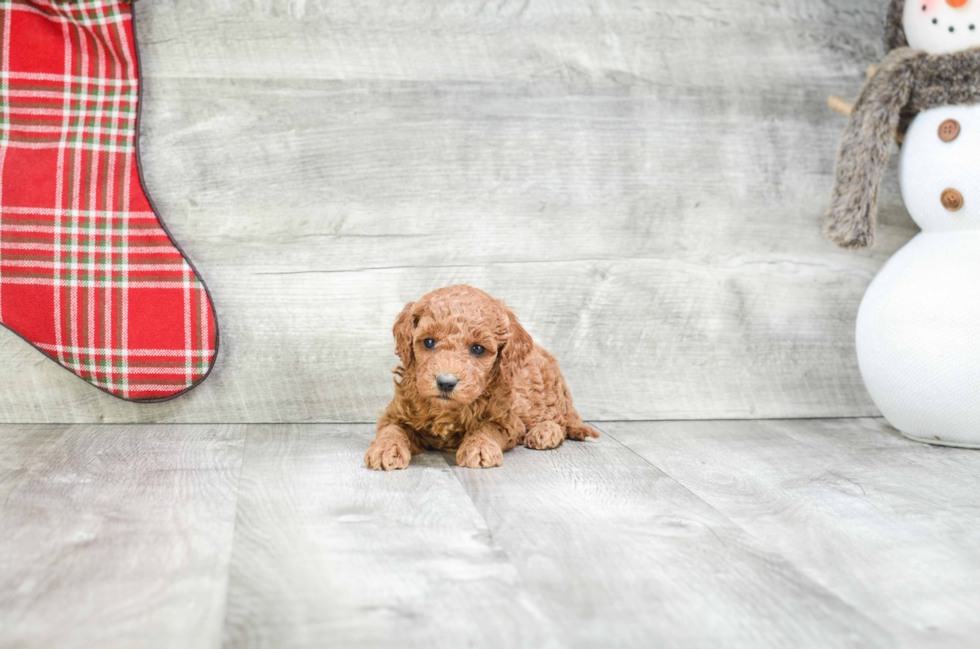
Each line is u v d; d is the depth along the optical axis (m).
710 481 1.86
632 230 2.54
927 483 1.88
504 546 1.40
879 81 2.28
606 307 2.53
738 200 2.59
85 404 2.31
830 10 2.63
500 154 2.46
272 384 2.39
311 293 2.39
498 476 1.85
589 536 1.46
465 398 1.83
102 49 2.21
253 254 2.36
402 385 1.99
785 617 1.17
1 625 1.08
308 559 1.32
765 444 2.27
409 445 2.01
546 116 2.48
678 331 2.58
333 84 2.38
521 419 2.14
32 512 1.52
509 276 2.48
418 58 2.41
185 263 2.25
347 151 2.39
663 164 2.55
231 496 1.65
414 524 1.51
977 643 1.10
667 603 1.20
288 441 2.16
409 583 1.24
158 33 2.29
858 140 2.31
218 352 2.35
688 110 2.55
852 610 1.20
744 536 1.49
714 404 2.62
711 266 2.59
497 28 2.45
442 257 2.45
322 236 2.39
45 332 2.19
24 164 2.16
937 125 2.25
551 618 1.13
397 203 2.42
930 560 1.40
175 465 1.88
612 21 2.50
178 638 1.05
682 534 1.49
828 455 2.14
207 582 1.23
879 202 2.67
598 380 2.54
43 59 2.17
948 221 2.28
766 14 2.59
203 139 2.33
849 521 1.60
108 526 1.46
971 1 2.13
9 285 2.16
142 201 2.23
